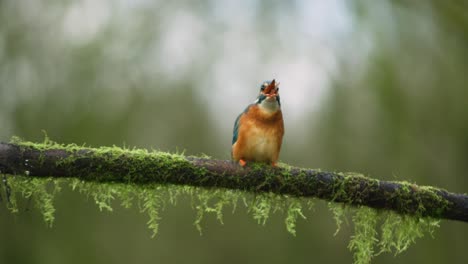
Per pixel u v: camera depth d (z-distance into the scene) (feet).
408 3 44.83
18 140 20.11
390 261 40.96
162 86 42.55
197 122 41.47
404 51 43.93
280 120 24.57
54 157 19.56
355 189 21.18
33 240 38.65
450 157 43.06
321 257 40.32
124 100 42.32
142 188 20.65
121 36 43.98
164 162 20.24
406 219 21.99
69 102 42.04
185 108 41.78
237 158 24.82
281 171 21.11
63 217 39.70
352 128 41.83
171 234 40.91
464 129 43.57
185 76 42.55
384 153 41.75
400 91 42.78
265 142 24.22
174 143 40.88
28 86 42.37
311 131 41.01
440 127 43.32
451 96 43.60
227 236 41.29
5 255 37.86
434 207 21.45
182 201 41.32
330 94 41.78
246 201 22.15
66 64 43.45
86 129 41.16
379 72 42.45
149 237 40.57
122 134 41.11
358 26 42.70
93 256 39.27
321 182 21.16
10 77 42.55
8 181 20.47
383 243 22.85
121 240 40.16
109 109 42.01
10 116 41.32
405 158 41.75
